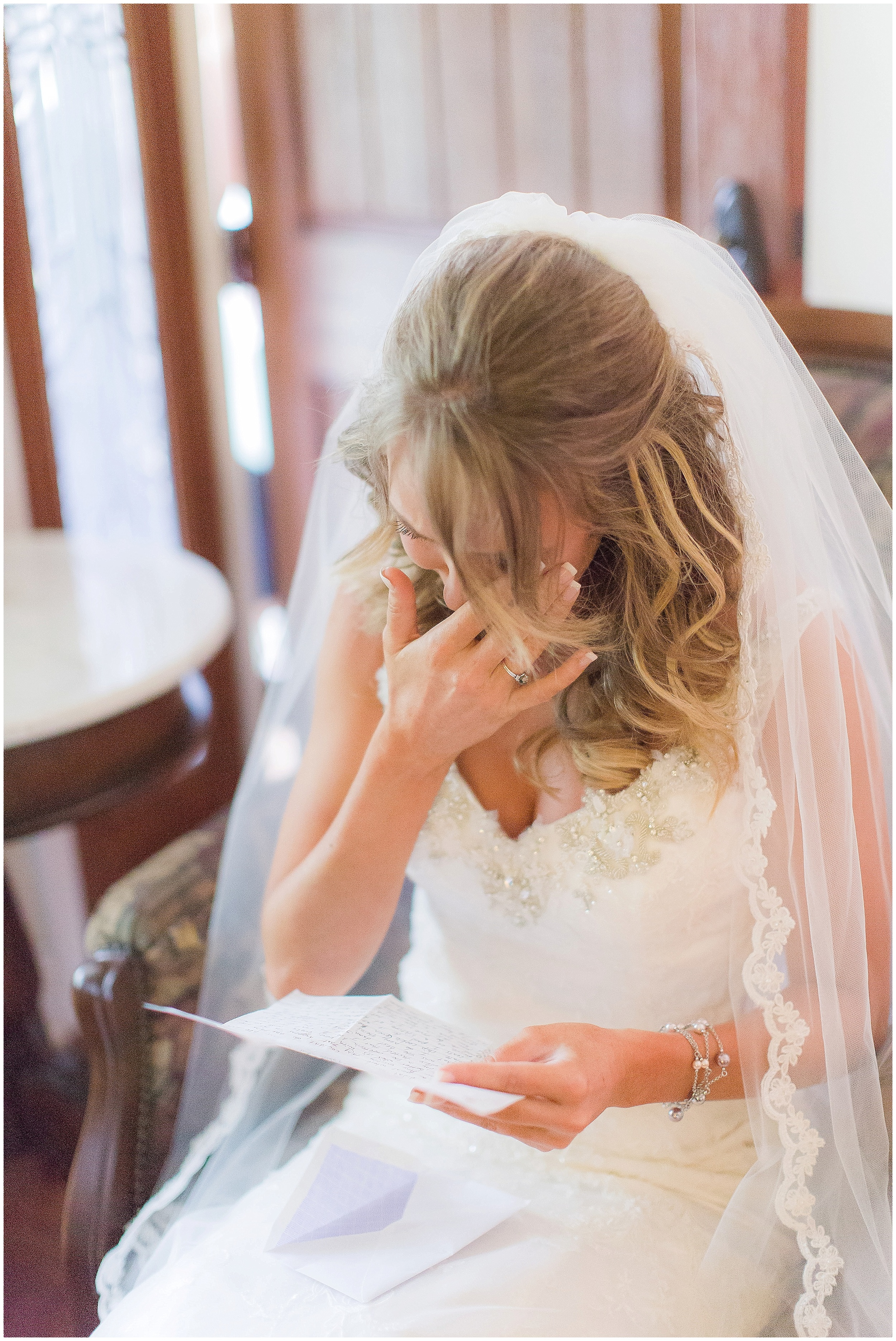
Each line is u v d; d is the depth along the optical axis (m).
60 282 2.45
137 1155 1.26
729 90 1.85
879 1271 1.00
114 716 1.57
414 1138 1.11
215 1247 1.00
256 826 1.45
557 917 1.07
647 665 1.02
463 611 0.98
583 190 2.04
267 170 2.51
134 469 2.66
